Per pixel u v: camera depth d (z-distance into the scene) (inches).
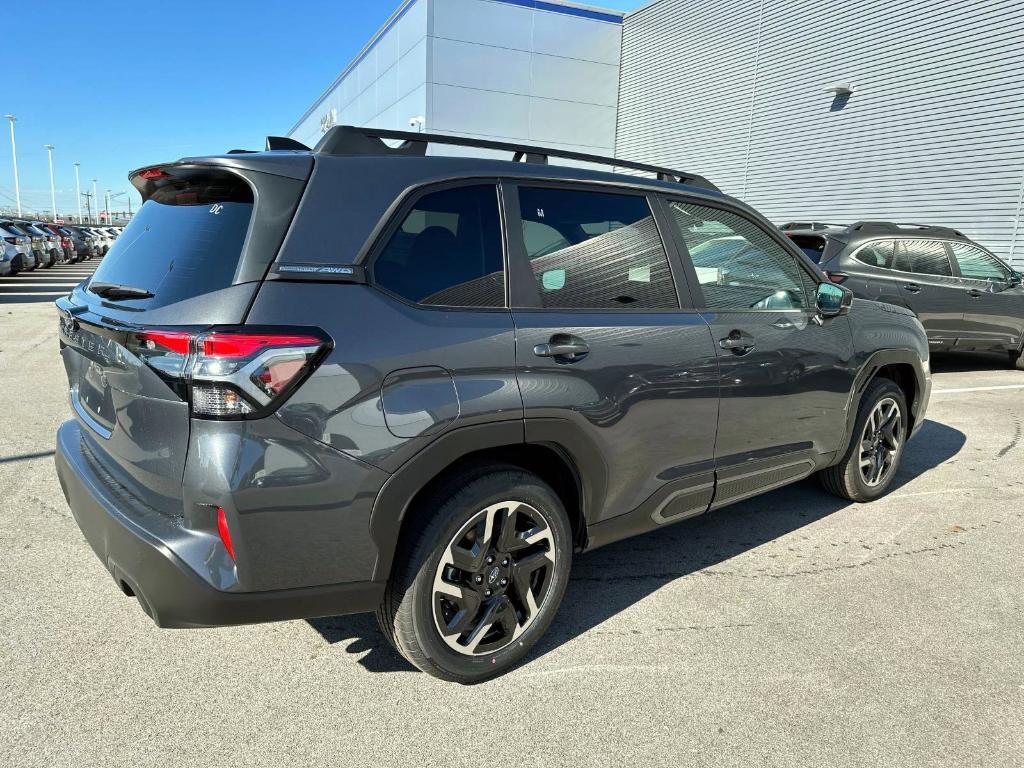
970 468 194.4
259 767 80.6
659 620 114.3
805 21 613.6
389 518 83.2
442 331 86.7
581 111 821.2
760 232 133.8
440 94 734.5
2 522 143.8
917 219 535.2
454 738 86.2
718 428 118.9
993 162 480.1
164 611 77.5
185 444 75.4
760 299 130.1
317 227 82.3
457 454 87.0
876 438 162.9
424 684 96.5
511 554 97.1
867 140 567.8
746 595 122.9
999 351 366.6
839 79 588.4
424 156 94.4
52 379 284.5
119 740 84.0
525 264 98.1
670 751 84.8
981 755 85.1
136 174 100.9
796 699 94.8
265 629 109.5
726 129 705.6
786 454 135.2
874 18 555.2
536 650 105.3
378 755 83.0
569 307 101.0
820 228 364.2
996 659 104.9
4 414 226.8
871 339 152.2
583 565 134.1
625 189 113.7
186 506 76.2
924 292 329.7
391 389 81.7
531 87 784.9
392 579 89.0
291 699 92.7
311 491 77.7
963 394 297.7
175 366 74.3
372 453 80.5
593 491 103.5
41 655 100.5
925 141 524.4
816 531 150.8
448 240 92.2
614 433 102.7
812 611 117.7
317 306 79.0
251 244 79.5
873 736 88.0
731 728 89.0
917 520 157.4
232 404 73.4
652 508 112.6
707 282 121.0
